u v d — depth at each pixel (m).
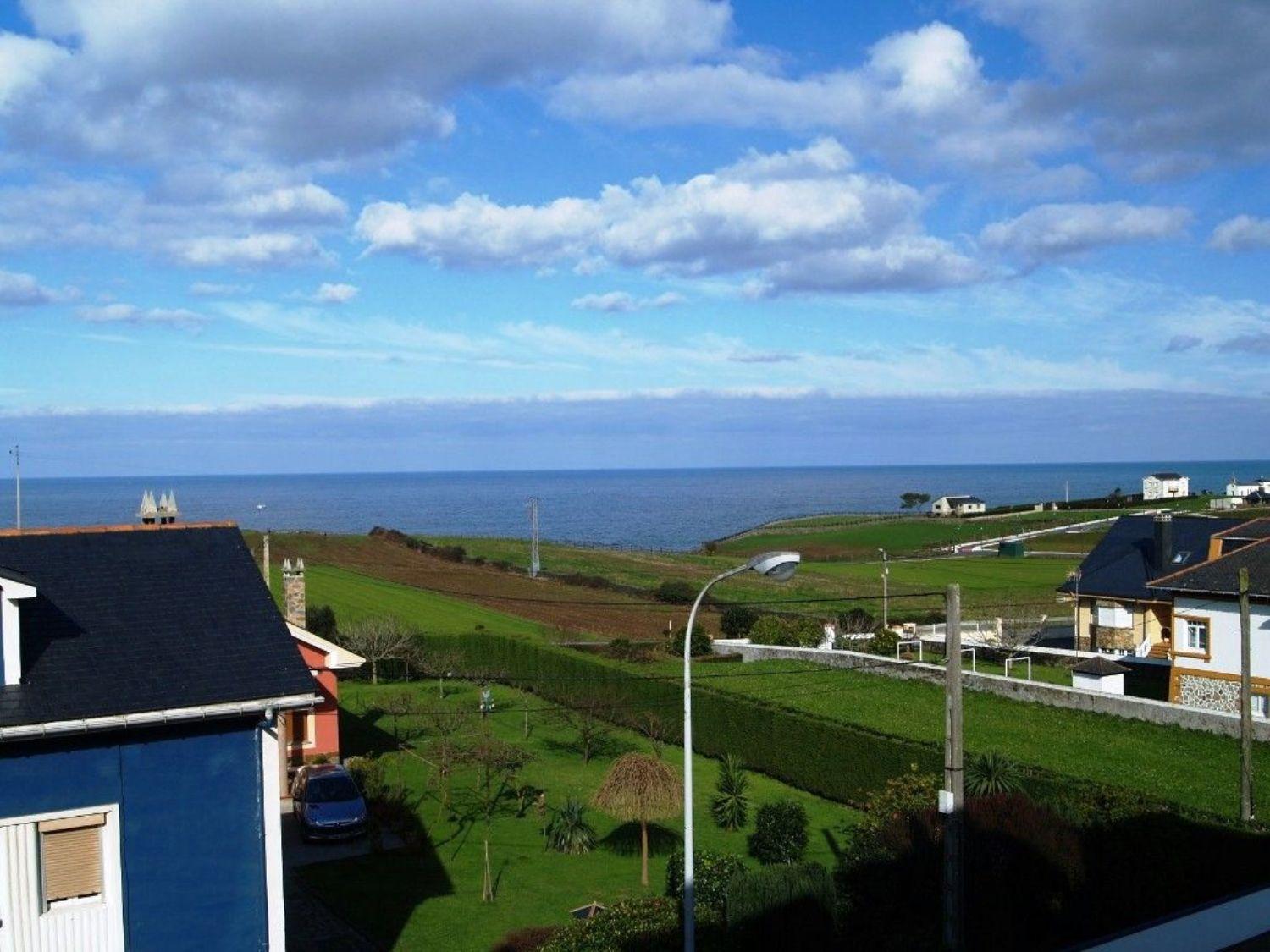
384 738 38.56
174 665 13.76
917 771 28.30
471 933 20.44
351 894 22.70
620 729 42.06
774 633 49.31
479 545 103.12
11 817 12.41
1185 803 25.31
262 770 13.82
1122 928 18.17
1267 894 17.67
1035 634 54.84
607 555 94.75
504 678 50.78
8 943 12.34
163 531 16.52
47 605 14.34
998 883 18.73
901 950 17.61
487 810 27.50
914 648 49.44
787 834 25.36
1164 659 45.59
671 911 18.84
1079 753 29.69
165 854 13.24
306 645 31.69
